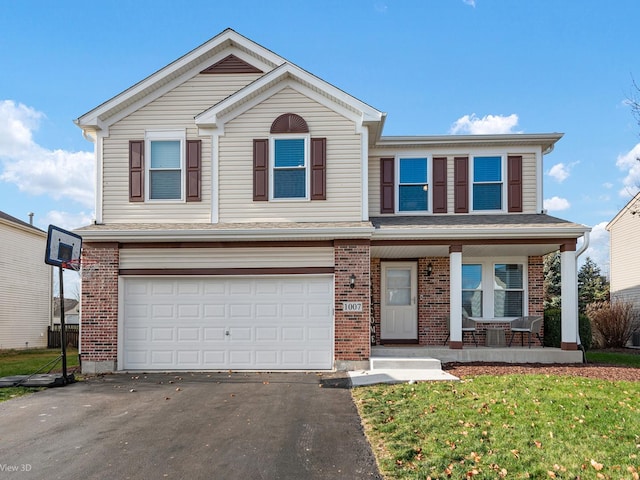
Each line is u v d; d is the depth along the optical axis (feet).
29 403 27.40
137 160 41.06
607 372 33.99
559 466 16.49
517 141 45.06
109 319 37.88
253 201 40.34
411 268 46.98
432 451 18.25
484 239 39.60
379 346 43.75
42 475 16.93
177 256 38.60
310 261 38.24
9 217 75.77
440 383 30.27
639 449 17.95
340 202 39.99
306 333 38.09
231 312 38.40
